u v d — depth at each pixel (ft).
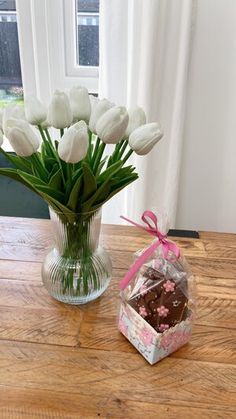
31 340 1.69
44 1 3.64
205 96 3.70
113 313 1.86
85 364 1.59
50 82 4.02
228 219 4.29
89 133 1.63
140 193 3.78
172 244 1.72
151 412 1.40
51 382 1.50
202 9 3.34
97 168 1.65
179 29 3.27
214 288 2.06
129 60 3.38
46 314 1.85
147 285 1.63
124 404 1.43
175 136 3.64
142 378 1.53
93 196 1.62
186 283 1.65
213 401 1.45
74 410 1.40
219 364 1.60
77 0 3.72
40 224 2.63
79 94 1.64
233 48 3.49
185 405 1.43
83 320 1.82
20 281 2.06
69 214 1.68
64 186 1.60
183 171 4.06
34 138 1.54
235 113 3.75
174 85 3.49
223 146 3.91
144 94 3.40
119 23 3.28
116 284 2.06
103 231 2.56
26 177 1.60
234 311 1.90
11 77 4.23
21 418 1.37
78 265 1.85
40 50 3.87
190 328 1.66
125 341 1.70
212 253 2.37
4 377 1.52
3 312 1.85
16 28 3.97
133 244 2.43
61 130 1.61
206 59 3.54
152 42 3.22
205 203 4.23
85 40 3.90
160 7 3.17
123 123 1.46
